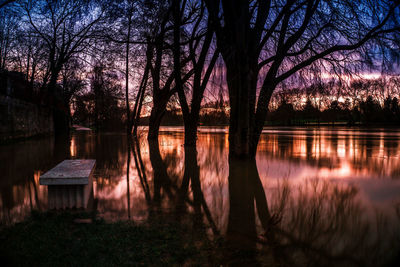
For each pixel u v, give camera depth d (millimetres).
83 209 4598
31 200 5109
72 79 31484
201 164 10016
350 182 6875
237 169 8906
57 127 28938
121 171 8656
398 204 4941
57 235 3396
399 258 2982
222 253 3102
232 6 9047
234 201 5262
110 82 29609
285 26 10695
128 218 4184
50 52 21812
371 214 4430
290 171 8477
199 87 15695
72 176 4527
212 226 3926
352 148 15328
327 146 16609
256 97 11297
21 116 18344
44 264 2713
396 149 14758
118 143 19016
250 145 10875
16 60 27281
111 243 3217
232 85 10594
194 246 3254
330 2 10250
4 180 6918
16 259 2781
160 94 20391
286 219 4230
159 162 10594
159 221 4078
